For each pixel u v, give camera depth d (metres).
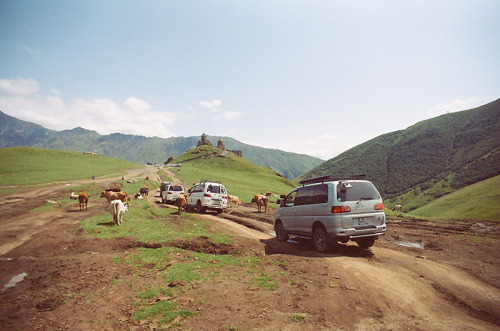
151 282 6.00
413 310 4.65
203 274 6.44
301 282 5.75
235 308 4.68
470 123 191.00
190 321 4.29
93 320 4.42
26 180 52.00
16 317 4.56
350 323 4.16
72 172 74.62
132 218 14.47
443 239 11.38
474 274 6.83
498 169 123.12
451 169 153.88
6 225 12.95
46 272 6.71
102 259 7.64
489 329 4.16
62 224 12.91
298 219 9.52
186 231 11.31
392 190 165.38
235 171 151.62
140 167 134.62
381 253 8.38
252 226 14.48
